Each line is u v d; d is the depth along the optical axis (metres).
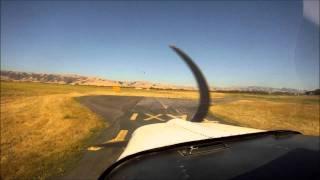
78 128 12.12
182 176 2.01
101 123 13.61
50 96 36.19
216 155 2.53
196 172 2.09
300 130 13.03
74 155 7.44
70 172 5.99
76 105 23.91
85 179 5.55
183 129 3.73
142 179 2.00
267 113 20.62
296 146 2.88
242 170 2.11
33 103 24.59
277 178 1.92
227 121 15.44
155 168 2.20
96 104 25.48
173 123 4.32
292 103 34.09
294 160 2.36
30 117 15.58
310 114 20.22
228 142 3.01
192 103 29.56
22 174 6.08
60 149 8.24
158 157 2.47
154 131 3.64
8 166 6.68
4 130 11.48
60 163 6.73
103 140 9.40
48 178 5.67
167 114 18.09
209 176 2.00
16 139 9.78
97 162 6.73
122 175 2.12
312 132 12.56
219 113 19.81
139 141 3.17
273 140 3.18
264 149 2.74
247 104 31.25
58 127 12.41
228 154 2.56
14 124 13.07
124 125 12.96
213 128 3.89
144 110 20.56
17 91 46.91
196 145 2.76
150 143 2.94
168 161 2.36
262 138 3.28
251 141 3.10
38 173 6.07
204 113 19.33
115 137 9.91
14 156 7.58
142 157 2.48
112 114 17.62
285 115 19.41
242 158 2.42
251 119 16.69
